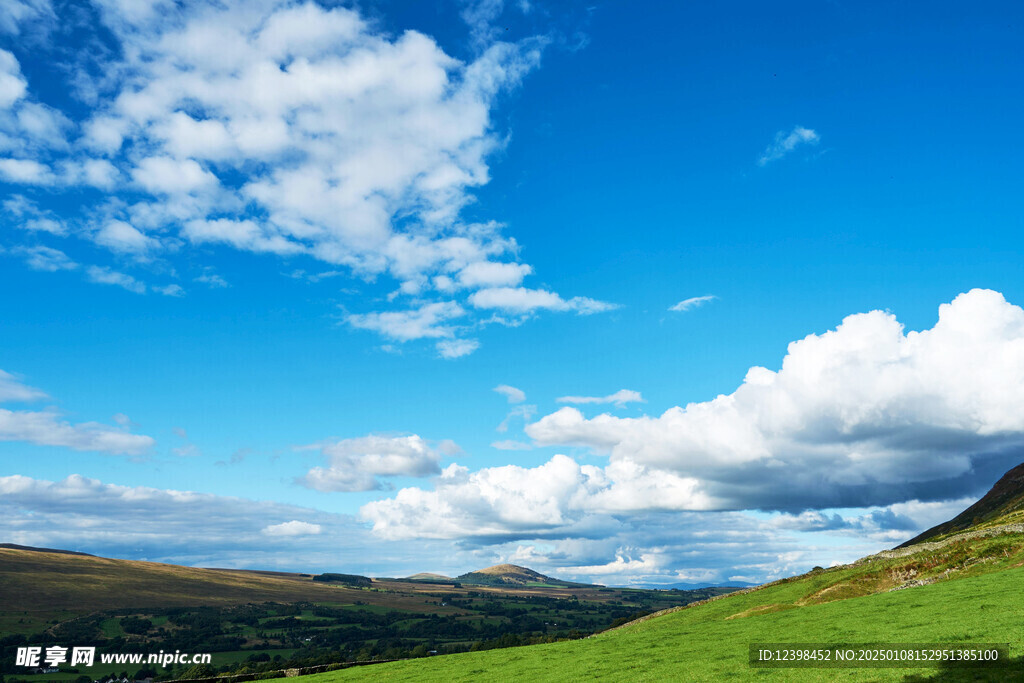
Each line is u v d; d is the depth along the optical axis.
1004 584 46.66
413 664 60.59
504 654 58.91
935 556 66.31
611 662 45.22
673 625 68.88
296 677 62.12
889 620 42.38
